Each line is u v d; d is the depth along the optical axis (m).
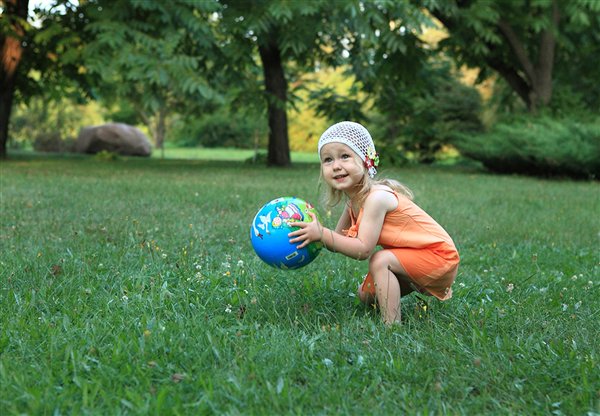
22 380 2.30
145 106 14.79
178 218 6.71
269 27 15.79
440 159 28.45
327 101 21.81
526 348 2.79
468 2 19.22
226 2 16.25
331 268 4.50
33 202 7.83
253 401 2.22
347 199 3.45
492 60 20.42
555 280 4.36
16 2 17.80
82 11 17.62
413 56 19.48
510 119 19.64
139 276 3.89
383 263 3.24
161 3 14.38
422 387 2.44
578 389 2.36
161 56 14.17
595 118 18.75
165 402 2.20
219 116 42.53
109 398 2.21
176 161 22.34
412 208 3.31
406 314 3.49
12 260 4.29
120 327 2.96
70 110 43.00
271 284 3.94
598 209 9.24
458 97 28.86
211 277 3.91
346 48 19.03
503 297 3.87
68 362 2.54
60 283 3.71
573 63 22.44
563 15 19.47
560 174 16.95
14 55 18.34
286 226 3.12
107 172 14.35
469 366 2.60
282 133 19.86
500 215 8.16
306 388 2.38
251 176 14.12
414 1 17.53
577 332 3.09
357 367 2.57
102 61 14.25
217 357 2.64
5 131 19.48
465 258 5.21
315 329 3.08
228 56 16.38
